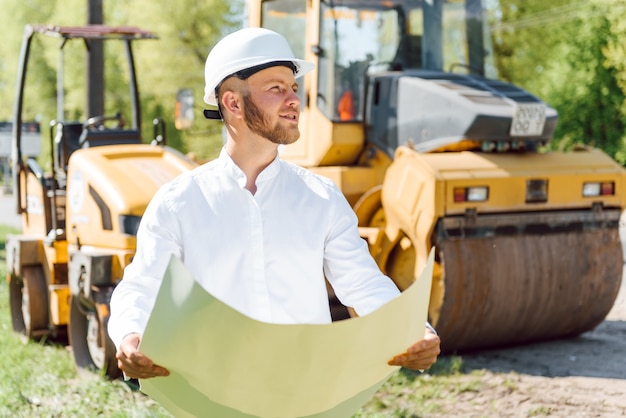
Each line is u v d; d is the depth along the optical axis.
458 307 6.65
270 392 2.52
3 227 19.97
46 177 8.00
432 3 7.54
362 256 2.81
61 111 8.12
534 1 24.91
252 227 2.72
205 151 23.97
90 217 6.79
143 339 2.41
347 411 2.71
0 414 5.72
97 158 6.98
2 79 38.38
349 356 2.48
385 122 7.27
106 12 32.31
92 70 14.26
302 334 2.38
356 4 7.36
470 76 7.46
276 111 2.70
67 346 7.74
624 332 7.96
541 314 7.07
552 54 26.06
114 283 6.43
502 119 6.79
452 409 5.62
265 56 2.68
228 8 30.47
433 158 6.66
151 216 2.72
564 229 7.10
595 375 6.38
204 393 2.54
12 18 37.12
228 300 2.72
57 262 7.50
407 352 2.60
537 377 6.33
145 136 32.28
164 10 30.03
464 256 6.61
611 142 25.77
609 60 24.69
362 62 7.38
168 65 30.20
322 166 7.44
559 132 26.22
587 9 25.12
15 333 8.22
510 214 6.80
